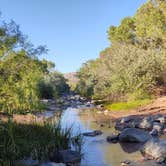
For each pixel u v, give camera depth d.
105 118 24.95
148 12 38.78
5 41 17.23
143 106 28.94
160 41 38.28
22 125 13.72
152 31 36.31
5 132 11.38
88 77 72.81
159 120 19.45
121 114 26.62
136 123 19.05
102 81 42.78
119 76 34.97
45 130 12.95
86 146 13.56
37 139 12.18
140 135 14.56
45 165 9.95
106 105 37.25
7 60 17.52
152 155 11.33
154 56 33.81
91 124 21.27
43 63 20.33
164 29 35.47
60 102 50.22
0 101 16.78
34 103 23.33
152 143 11.94
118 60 35.56
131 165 10.32
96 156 11.83
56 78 77.00
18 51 17.89
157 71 33.69
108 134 16.75
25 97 21.06
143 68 33.41
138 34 41.53
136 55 35.50
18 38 17.91
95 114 29.08
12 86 17.86
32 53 18.88
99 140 14.94
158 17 35.09
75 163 10.91
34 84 22.52
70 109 38.19
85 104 47.84
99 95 48.47
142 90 32.94
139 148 12.98
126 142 14.38
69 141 13.22
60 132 13.35
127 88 34.53
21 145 11.23
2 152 10.18
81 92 76.62
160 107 26.55
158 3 36.53
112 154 12.10
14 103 19.50
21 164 9.73
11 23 17.66
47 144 11.77
